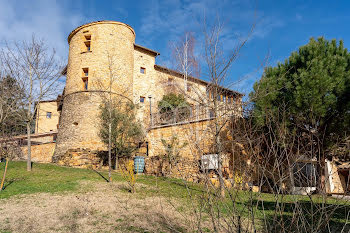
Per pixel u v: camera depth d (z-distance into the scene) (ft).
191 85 24.54
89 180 32.65
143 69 74.33
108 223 16.89
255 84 19.77
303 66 29.89
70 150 51.96
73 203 21.53
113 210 19.90
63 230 15.47
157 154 44.27
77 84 59.98
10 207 19.70
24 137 64.75
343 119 27.07
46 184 28.58
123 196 24.75
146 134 48.06
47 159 61.62
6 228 15.35
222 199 8.38
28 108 40.81
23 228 15.51
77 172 39.34
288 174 7.93
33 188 26.43
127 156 47.83
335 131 26.96
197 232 14.16
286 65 31.58
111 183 31.48
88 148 53.36
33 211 18.95
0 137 48.08
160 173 35.94
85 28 63.87
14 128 53.62
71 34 65.62
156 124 52.44
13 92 41.91
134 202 22.49
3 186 26.58
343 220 17.07
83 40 63.21
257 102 16.83
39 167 41.63
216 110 17.69
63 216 18.07
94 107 56.85
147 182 32.53
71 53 63.93
